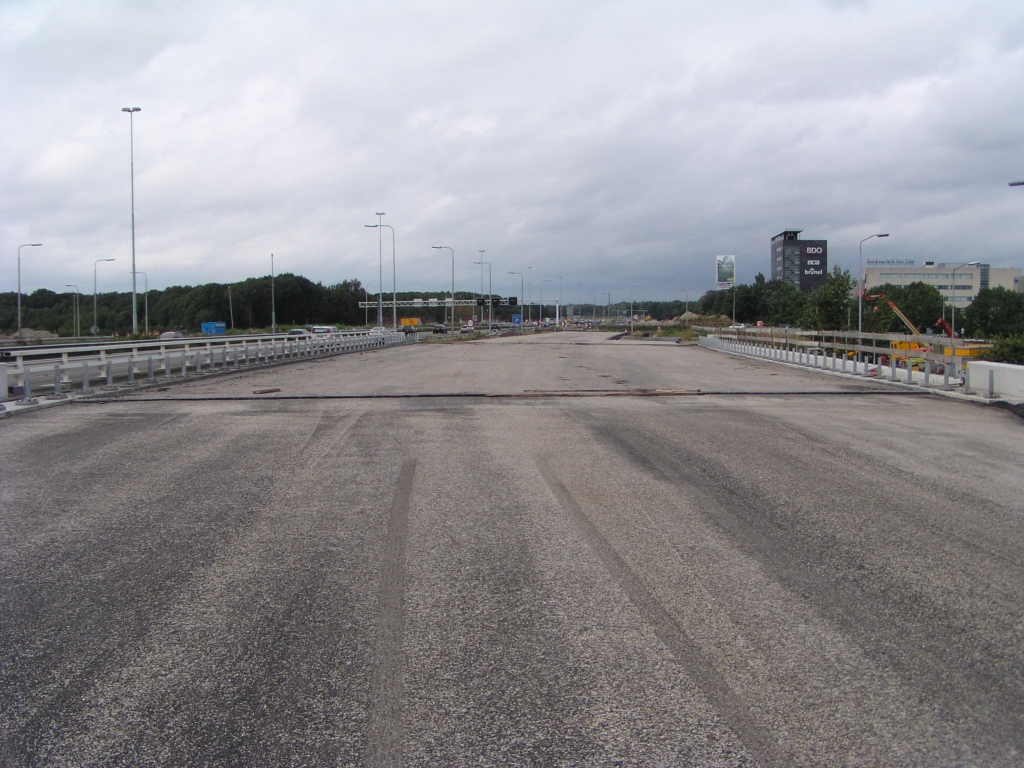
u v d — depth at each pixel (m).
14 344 53.38
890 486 8.54
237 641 4.60
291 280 152.12
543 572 5.76
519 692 3.97
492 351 45.53
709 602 5.16
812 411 15.16
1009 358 24.23
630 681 4.08
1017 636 4.63
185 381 23.36
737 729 3.62
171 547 6.45
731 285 136.62
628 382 22.50
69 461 10.20
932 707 3.82
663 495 8.15
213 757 3.44
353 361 34.88
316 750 3.47
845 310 43.91
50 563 6.06
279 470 9.53
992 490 8.34
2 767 3.37
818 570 5.80
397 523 7.11
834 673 4.16
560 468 9.57
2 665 4.33
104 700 3.94
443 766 3.35
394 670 4.21
